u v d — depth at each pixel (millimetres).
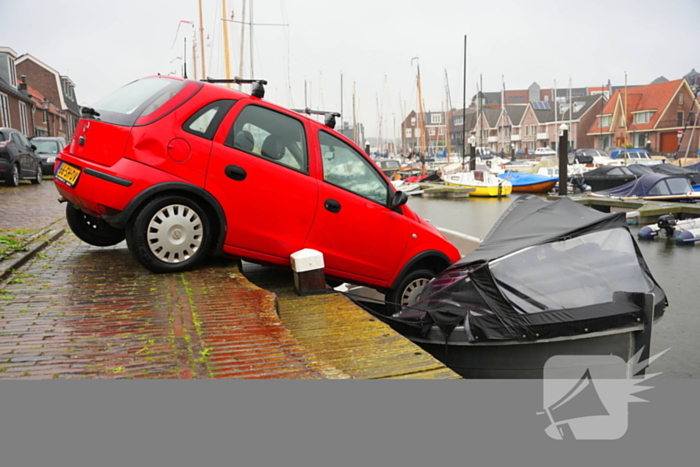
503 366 5250
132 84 6055
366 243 6387
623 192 24859
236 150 5625
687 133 66000
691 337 7617
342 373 3625
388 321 5762
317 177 6066
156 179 5262
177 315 4469
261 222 5750
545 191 38438
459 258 7113
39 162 20328
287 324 5059
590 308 5152
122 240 6914
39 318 4312
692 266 12312
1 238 7066
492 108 119000
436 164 68812
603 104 87500
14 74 42500
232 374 3506
